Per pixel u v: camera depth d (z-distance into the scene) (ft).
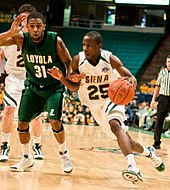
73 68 17.92
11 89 22.33
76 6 102.12
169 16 93.15
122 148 16.30
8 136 22.02
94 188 16.10
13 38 18.31
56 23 95.61
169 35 93.56
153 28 94.99
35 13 17.85
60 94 18.81
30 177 17.65
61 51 18.25
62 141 19.10
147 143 38.06
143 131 56.65
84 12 101.86
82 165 21.99
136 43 92.68
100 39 17.19
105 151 29.32
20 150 26.45
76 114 67.36
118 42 92.94
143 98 69.46
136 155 27.22
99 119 18.57
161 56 90.38
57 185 16.29
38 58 18.31
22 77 22.77
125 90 16.24
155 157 18.63
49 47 18.13
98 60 17.48
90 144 34.09
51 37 18.16
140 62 90.22
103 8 101.35
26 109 18.78
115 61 17.42
